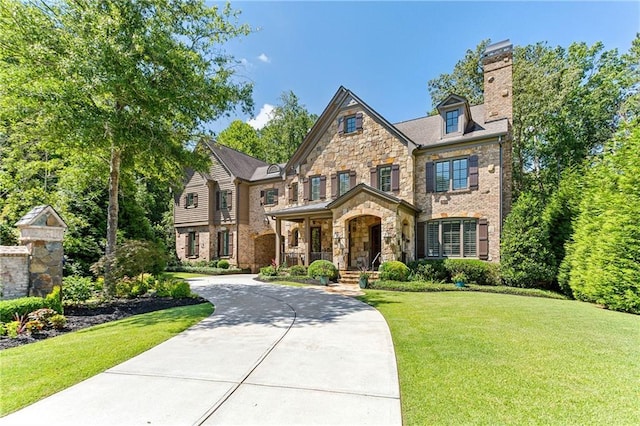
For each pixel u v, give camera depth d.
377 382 3.75
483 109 17.08
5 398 3.35
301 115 35.41
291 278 15.37
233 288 12.77
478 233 14.56
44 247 8.23
